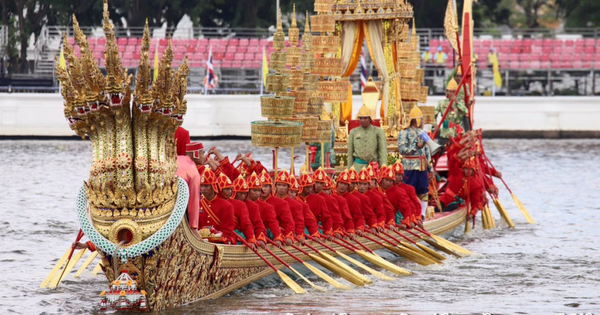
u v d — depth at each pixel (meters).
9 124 160.75
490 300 53.03
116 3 198.25
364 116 72.56
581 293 55.19
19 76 180.38
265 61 165.62
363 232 63.09
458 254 68.94
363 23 80.25
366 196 63.81
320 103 69.81
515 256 68.19
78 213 46.81
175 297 48.44
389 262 61.62
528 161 134.75
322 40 76.75
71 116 45.72
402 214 67.31
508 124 169.75
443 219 75.56
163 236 45.75
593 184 110.38
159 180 45.81
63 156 136.00
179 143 53.66
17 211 84.62
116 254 45.59
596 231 79.75
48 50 185.38
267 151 146.12
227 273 52.09
